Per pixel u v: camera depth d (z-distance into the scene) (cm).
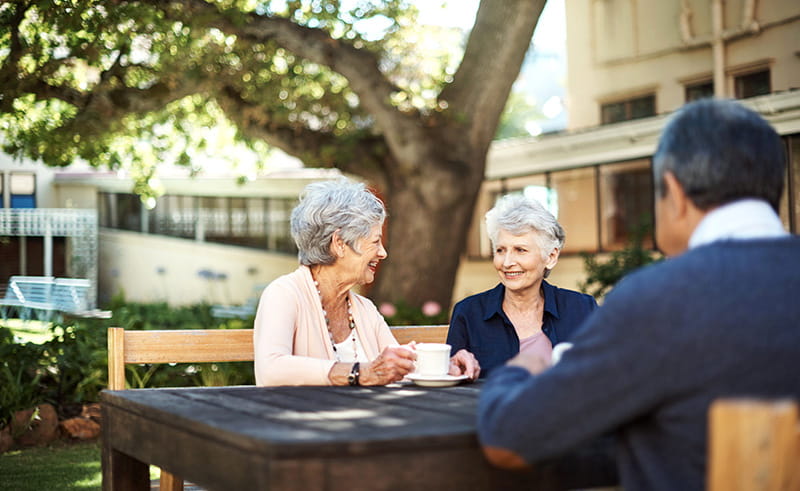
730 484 99
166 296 1783
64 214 1664
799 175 923
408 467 142
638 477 135
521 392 136
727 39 1040
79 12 658
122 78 820
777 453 96
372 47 962
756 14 999
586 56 1260
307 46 900
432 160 977
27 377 593
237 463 146
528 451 134
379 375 232
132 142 976
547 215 304
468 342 312
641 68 1171
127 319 767
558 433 131
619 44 1203
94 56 710
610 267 1005
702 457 124
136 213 1805
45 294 1437
